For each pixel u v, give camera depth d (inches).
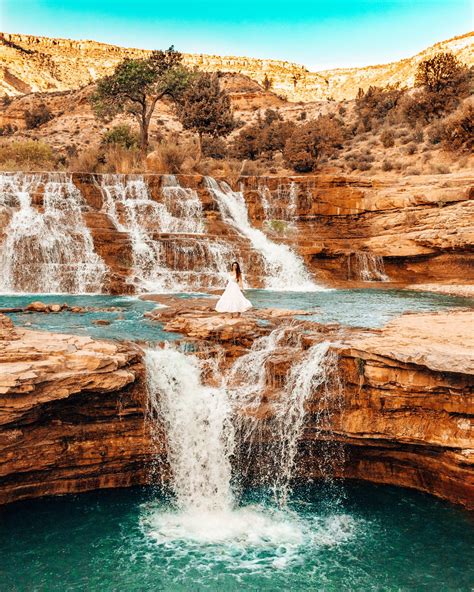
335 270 991.0
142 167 1428.4
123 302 679.7
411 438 363.9
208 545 315.0
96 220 951.6
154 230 996.6
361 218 1115.9
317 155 1802.4
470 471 349.7
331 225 1128.2
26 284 805.2
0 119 3705.7
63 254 845.2
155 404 375.9
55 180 1038.4
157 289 808.3
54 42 7381.9
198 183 1111.6
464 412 348.5
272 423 377.4
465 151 1504.7
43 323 520.1
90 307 611.8
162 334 468.8
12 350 359.6
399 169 1572.3
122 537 319.3
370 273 1005.8
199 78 1964.8
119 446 365.7
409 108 2004.2
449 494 363.9
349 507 356.2
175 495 371.2
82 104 3690.9
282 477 383.6
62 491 358.9
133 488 374.0
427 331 444.5
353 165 1697.8
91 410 356.2
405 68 6087.6
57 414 348.8
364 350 370.9
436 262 1005.2
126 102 1984.5
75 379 335.6
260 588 279.1
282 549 312.0
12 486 345.4
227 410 375.2
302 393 385.4
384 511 350.9
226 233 1034.1
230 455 374.9
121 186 1069.1
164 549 309.6
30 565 292.7
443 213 1024.9
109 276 807.1
